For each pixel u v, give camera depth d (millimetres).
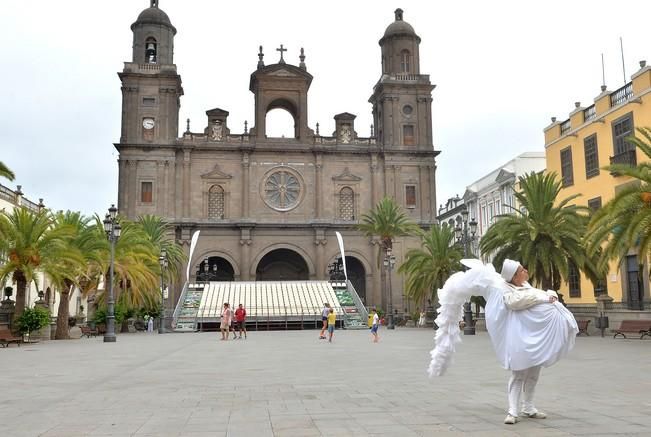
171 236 60781
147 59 64750
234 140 64750
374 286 63312
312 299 55469
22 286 33750
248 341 32156
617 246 24078
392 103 66125
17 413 9133
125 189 60625
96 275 42844
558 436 6887
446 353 8320
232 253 62250
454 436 6996
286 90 66188
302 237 63594
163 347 27062
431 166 65562
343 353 22266
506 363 7691
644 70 34469
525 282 8164
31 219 33312
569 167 42438
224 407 9523
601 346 22953
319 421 8172
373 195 64938
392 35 68125
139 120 61938
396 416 8453
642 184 23734
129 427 7887
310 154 65188
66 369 16562
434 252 48312
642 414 8328
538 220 31984
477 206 73438
